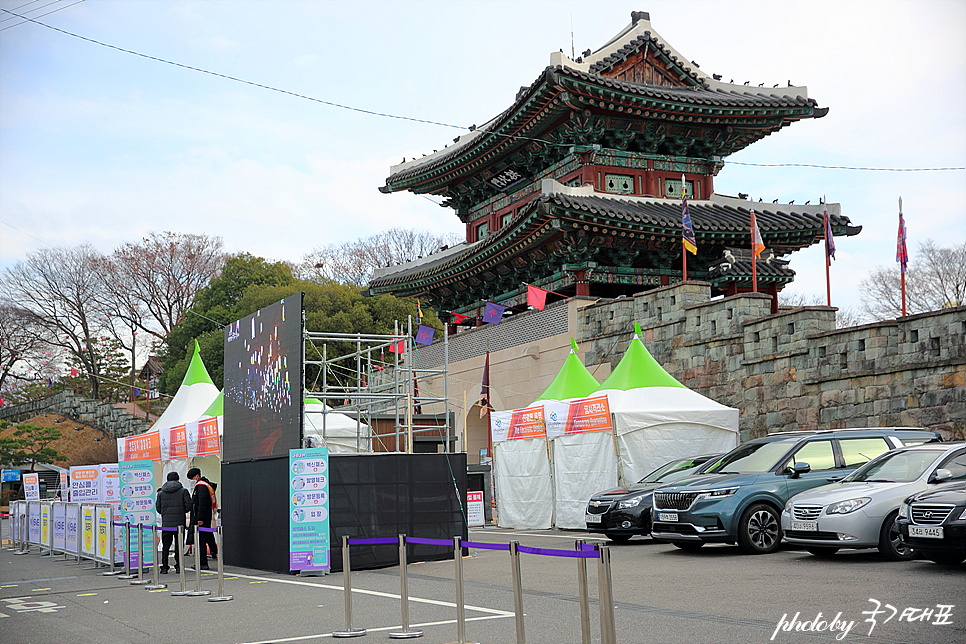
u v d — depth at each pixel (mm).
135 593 14555
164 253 70188
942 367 19953
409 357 19016
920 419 20328
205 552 17984
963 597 10242
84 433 65562
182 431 22484
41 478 60812
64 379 69375
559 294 33750
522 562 16656
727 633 8820
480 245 35344
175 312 71000
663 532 16328
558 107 32844
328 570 15945
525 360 34625
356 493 16812
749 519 15664
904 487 14070
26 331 67562
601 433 22203
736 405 25375
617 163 35219
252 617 11430
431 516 17562
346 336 18984
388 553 16906
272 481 17219
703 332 26641
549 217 30750
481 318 41031
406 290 43469
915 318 20547
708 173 36656
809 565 13672
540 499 24375
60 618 12141
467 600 12000
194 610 12281
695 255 34531
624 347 29750
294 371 16422
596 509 19125
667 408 22016
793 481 16047
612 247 33219
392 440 30219
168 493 17953
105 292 69062
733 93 36562
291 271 65938
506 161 38625
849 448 16500
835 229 34312
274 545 16969
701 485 15969
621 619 9859
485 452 38281
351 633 9797
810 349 23109
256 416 18094
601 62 34844
